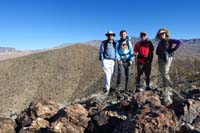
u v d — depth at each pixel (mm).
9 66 179375
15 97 144000
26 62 183250
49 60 184500
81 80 159625
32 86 156250
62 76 165375
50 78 164125
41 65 178375
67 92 147625
